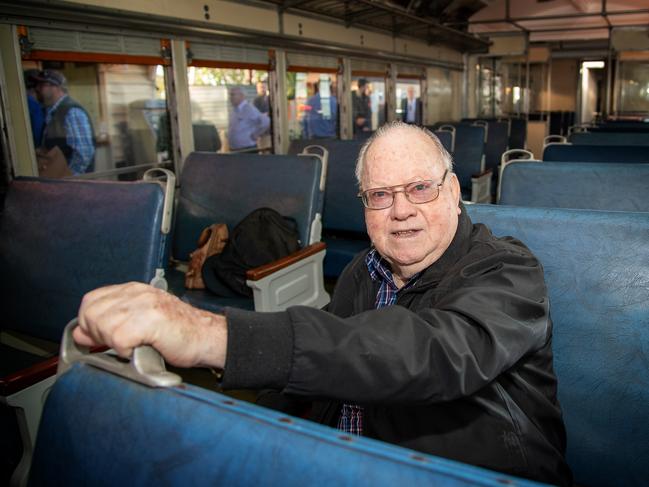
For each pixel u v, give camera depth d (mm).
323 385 864
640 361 1261
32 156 3898
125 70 4648
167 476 626
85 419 706
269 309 2879
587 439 1316
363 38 8867
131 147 4793
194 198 3740
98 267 2287
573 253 1370
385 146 1340
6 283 2492
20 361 2367
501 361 953
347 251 4086
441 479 523
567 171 2449
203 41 5418
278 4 6574
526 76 13727
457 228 1321
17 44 3719
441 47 12305
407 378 889
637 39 11750
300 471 564
